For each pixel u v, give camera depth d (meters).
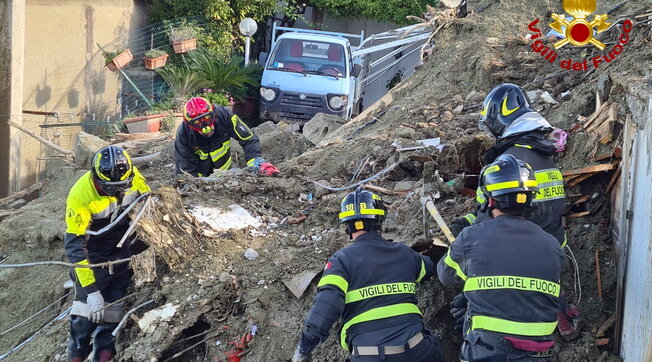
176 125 11.81
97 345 5.29
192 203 5.99
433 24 9.93
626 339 4.13
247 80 14.45
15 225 7.39
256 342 4.93
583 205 5.10
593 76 6.42
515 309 3.52
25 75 10.73
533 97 6.59
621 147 4.77
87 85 12.12
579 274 4.70
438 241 4.80
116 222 5.05
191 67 13.72
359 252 3.96
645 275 3.80
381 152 6.61
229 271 5.27
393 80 16.53
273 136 9.13
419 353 3.82
